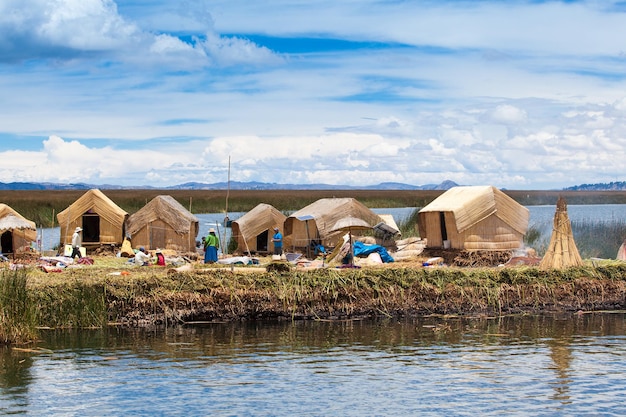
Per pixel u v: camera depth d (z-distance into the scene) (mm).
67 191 144375
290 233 34812
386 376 17297
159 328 21734
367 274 23906
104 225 33688
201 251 35156
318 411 15016
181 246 33438
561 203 26031
